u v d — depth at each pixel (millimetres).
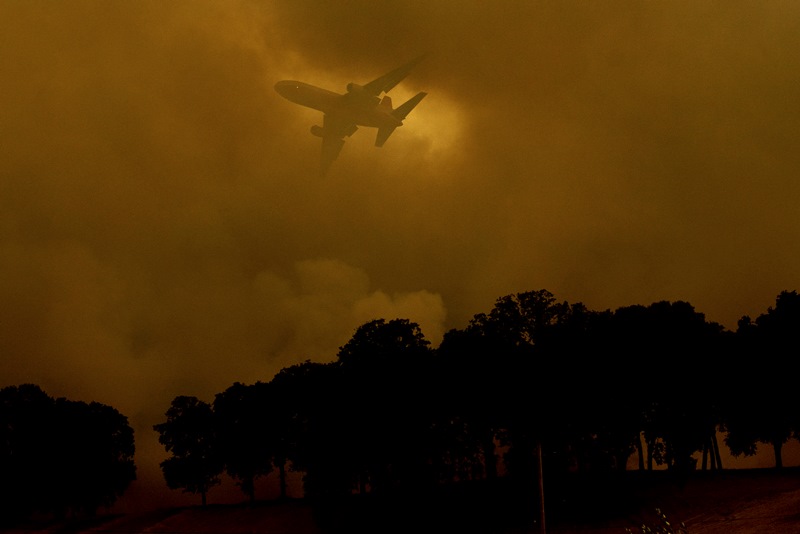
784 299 63281
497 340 63812
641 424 61812
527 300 65188
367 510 67062
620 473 62906
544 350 62562
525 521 58938
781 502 51875
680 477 60438
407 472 65625
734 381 61469
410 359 66375
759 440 62781
